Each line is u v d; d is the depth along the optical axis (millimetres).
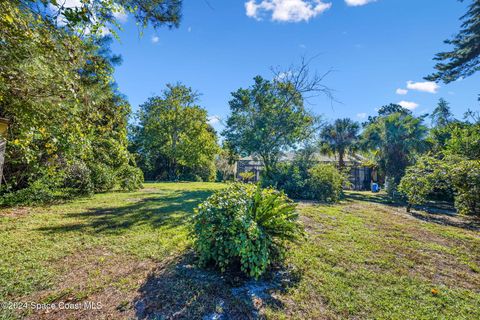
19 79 3117
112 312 2021
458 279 2967
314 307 2242
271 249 3074
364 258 3516
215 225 2822
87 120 4410
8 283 2396
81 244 3598
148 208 6586
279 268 3033
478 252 3986
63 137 4199
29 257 3041
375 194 15664
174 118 24844
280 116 13242
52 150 4883
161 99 25000
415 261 3506
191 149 24734
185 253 3336
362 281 2799
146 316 1984
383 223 5992
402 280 2865
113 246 3555
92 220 5094
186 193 10406
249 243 2627
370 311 2217
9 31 2588
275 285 2609
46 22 2734
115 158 10453
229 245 2686
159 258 3158
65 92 3389
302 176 11625
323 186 10352
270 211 3145
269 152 13703
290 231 3203
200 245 2789
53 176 6965
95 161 9703
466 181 7027
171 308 2102
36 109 3570
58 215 5477
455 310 2277
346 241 4289
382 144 16812
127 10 3270
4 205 6234
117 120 6844
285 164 12906
